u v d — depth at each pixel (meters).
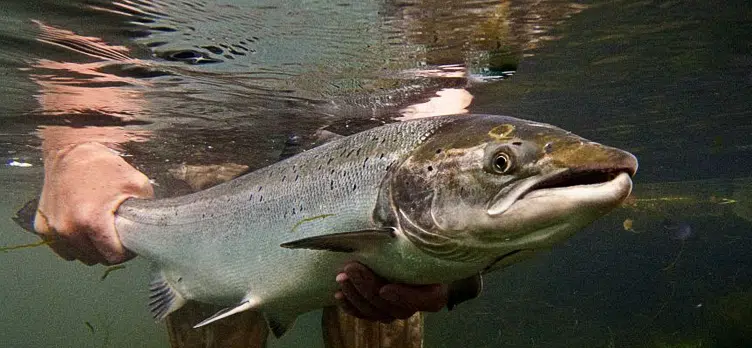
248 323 0.77
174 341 0.78
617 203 0.30
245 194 0.53
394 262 0.38
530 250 0.35
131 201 0.68
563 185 0.32
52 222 0.70
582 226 0.32
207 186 1.05
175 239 0.59
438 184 0.36
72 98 1.05
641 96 1.54
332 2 0.70
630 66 1.25
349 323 0.74
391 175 0.39
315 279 0.45
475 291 0.41
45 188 0.74
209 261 0.55
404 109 1.23
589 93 1.47
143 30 0.75
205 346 0.77
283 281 0.48
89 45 0.80
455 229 0.35
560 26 0.92
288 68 0.94
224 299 0.55
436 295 0.40
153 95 1.05
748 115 1.80
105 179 0.71
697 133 2.09
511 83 1.26
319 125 1.29
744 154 2.48
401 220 0.37
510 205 0.33
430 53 0.92
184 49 0.83
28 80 0.94
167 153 1.44
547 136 0.33
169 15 0.71
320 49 0.86
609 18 0.92
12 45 0.79
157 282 0.63
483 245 0.34
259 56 0.87
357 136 0.45
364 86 1.06
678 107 1.70
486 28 0.85
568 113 1.69
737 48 1.15
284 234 0.48
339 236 0.37
